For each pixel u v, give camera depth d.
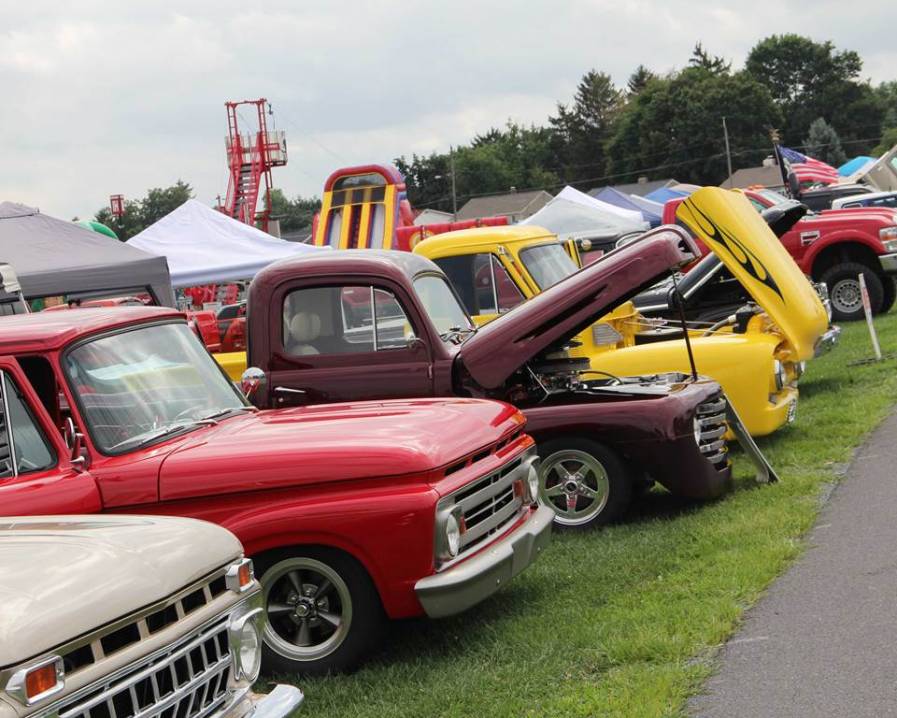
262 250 20.94
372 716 5.33
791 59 138.12
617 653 5.68
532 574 7.34
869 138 136.12
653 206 35.84
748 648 5.65
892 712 4.75
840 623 5.84
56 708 3.22
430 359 8.46
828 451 10.01
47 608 3.34
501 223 18.81
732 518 8.14
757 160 115.81
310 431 6.07
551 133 157.25
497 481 6.32
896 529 7.43
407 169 149.38
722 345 10.05
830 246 20.38
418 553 5.66
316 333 8.65
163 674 3.62
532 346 8.23
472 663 5.88
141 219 126.88
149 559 3.79
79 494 5.59
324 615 5.87
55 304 17.14
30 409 5.64
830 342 12.38
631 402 8.19
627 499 8.21
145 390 6.16
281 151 44.81
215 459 5.77
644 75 156.00
